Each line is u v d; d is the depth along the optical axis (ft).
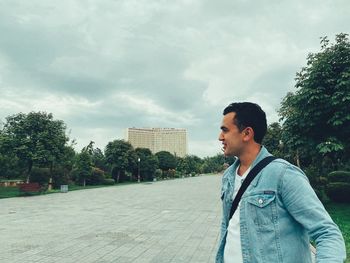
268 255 5.39
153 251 23.45
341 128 43.47
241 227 5.75
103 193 82.07
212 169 379.76
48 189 87.40
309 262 5.60
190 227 33.45
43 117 80.38
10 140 76.89
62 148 83.71
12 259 21.21
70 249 23.94
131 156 155.84
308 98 43.39
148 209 48.70
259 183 5.76
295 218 5.41
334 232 5.00
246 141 6.29
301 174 5.64
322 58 43.34
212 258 21.63
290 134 47.34
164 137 412.57
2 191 85.51
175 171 227.81
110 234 29.71
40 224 35.17
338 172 64.34
